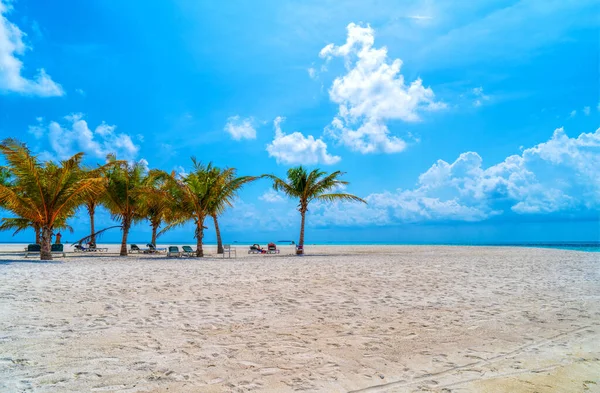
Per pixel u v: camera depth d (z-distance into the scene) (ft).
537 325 16.66
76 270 37.58
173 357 12.52
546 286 27.17
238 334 15.14
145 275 33.14
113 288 25.48
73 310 18.83
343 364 12.14
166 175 63.52
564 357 12.87
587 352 13.34
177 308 19.52
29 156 52.13
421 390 10.32
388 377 11.18
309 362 12.28
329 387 10.48
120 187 69.10
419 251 85.46
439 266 41.96
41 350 12.95
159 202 70.44
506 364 12.23
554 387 10.49
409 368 11.87
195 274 34.01
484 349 13.64
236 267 41.65
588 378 11.09
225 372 11.37
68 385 10.26
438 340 14.58
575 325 16.70
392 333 15.42
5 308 19.07
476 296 23.11
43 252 54.65
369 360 12.50
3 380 10.48
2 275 32.37
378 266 41.93
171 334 15.02
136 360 12.19
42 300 21.16
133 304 20.38
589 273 35.50
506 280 30.22
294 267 41.11
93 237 83.10
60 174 54.85
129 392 9.94
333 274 33.78
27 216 54.03
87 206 82.99
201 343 13.98
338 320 17.33
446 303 21.01
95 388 10.11
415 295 23.32
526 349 13.65
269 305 20.34
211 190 67.05
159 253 77.97
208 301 21.34
